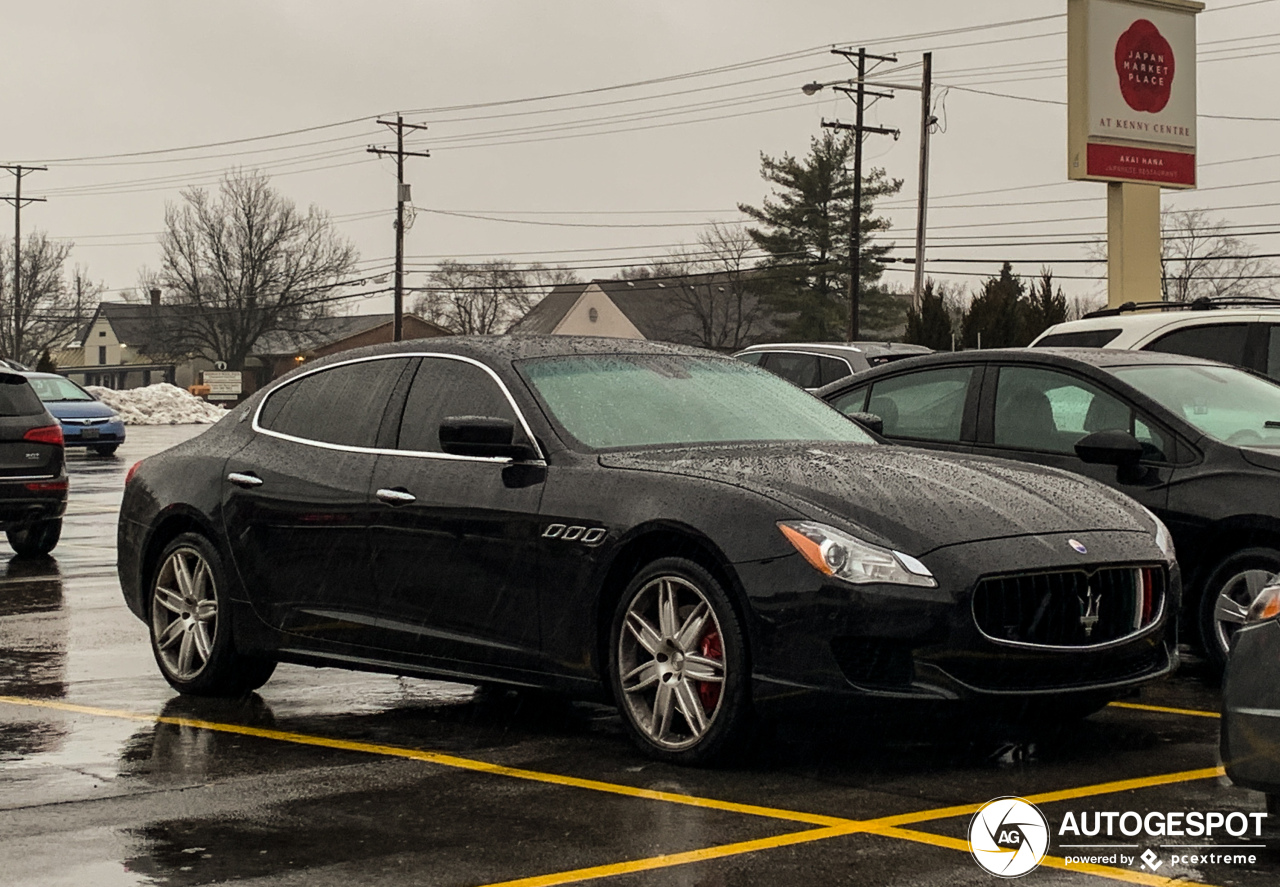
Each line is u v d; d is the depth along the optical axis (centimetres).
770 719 570
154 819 522
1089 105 2511
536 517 629
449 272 11369
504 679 645
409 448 691
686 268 9225
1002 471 651
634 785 565
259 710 723
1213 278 7638
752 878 448
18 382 1354
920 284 4488
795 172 7575
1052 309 3519
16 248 8575
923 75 4472
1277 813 481
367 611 689
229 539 742
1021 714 577
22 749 637
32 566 1323
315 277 10106
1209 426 797
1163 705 716
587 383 682
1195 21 2612
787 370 1783
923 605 554
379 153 6844
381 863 467
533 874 454
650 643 600
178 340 10212
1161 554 614
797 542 565
